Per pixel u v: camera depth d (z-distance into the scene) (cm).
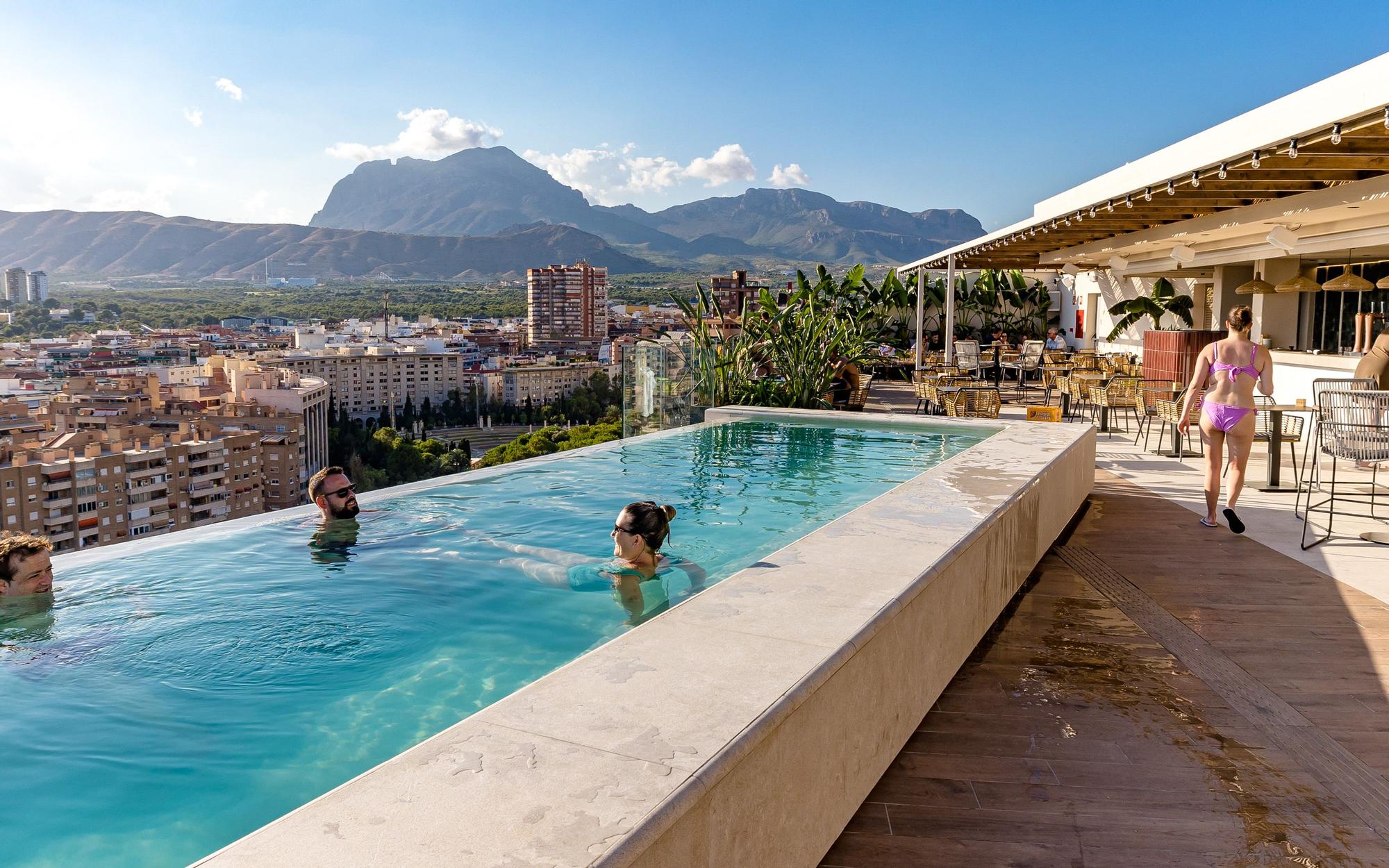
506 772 132
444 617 314
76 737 218
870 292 2262
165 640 288
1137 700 287
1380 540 499
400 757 138
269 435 3916
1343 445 501
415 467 6444
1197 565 453
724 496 534
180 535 418
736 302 1042
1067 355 1555
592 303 15162
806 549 280
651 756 138
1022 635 348
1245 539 507
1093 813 217
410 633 296
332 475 455
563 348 13462
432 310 18462
